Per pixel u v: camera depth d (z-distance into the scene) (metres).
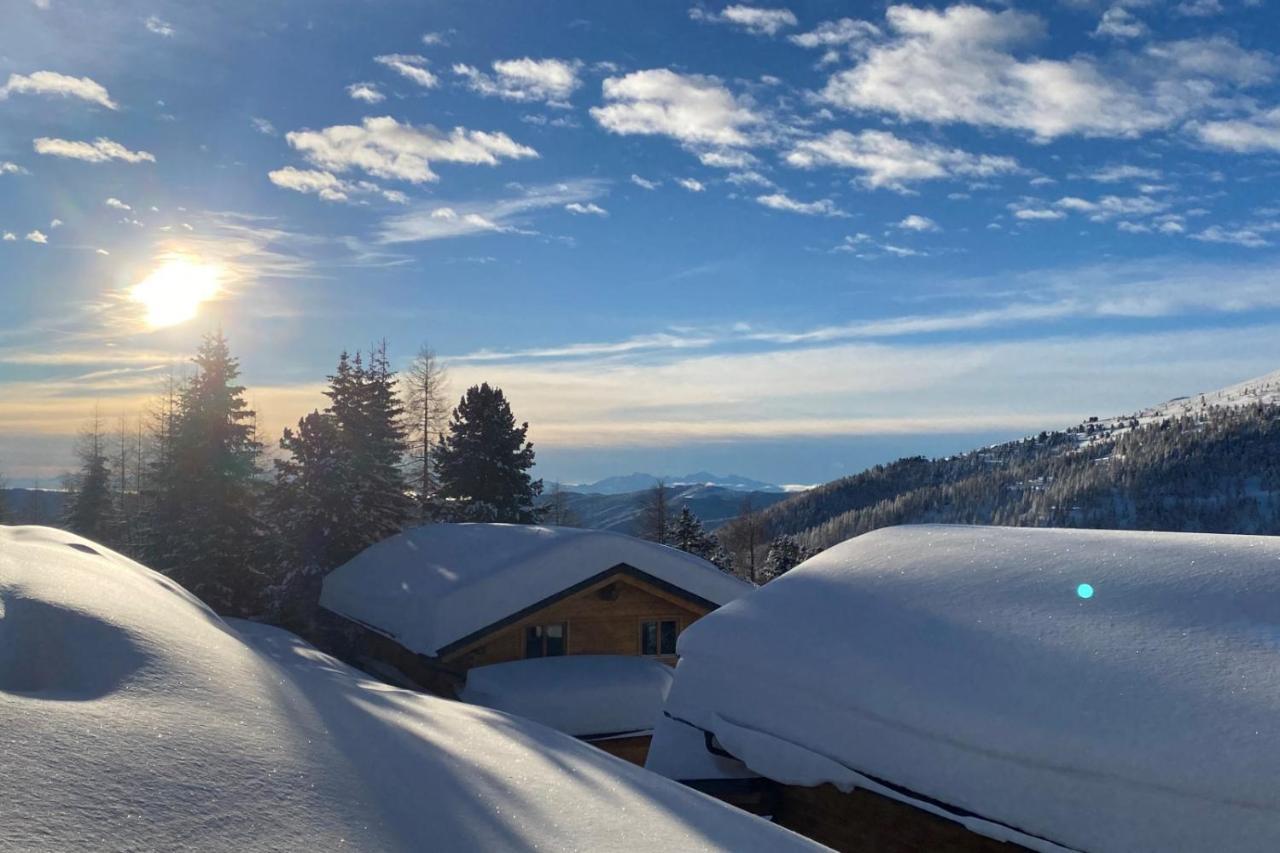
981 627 7.32
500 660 16.92
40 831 2.36
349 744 3.84
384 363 37.97
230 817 2.81
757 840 4.14
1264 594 6.50
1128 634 6.54
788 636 8.66
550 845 3.44
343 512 29.20
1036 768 6.02
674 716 9.70
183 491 28.55
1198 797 5.20
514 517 41.62
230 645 4.97
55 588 4.50
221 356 29.52
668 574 17.86
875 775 7.13
